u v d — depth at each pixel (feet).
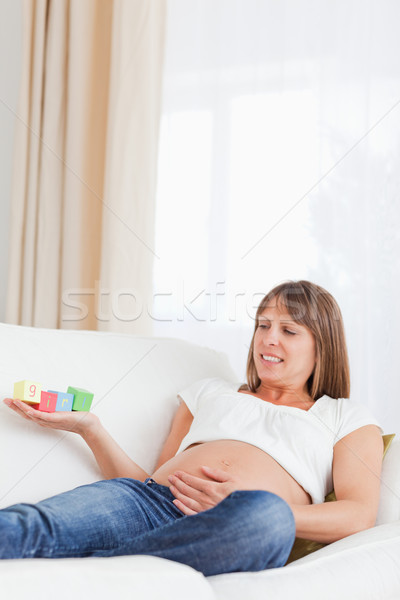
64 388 4.05
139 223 6.52
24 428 3.65
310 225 6.59
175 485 3.40
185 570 2.22
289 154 6.66
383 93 6.51
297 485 3.62
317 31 6.64
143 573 2.10
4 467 3.44
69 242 6.71
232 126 6.84
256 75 6.77
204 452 3.70
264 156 6.73
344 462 3.67
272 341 4.23
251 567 2.63
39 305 6.73
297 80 6.67
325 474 3.73
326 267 6.54
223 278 6.74
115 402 4.20
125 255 6.49
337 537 3.27
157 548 2.61
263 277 6.65
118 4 6.59
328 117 6.59
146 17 6.55
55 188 6.82
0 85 7.49
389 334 6.36
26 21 6.81
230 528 2.58
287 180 6.66
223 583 2.44
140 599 2.01
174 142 6.95
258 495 2.72
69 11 6.83
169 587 2.10
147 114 6.55
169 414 4.40
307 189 6.61
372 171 6.51
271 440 3.74
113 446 3.80
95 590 1.96
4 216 7.37
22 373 3.99
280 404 4.21
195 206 6.88
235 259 6.74
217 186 6.84
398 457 3.86
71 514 2.88
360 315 6.40
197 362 4.88
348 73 6.57
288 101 6.68
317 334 4.24
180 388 4.56
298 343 4.21
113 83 6.59
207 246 6.82
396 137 6.47
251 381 4.47
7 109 7.44
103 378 4.30
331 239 6.54
